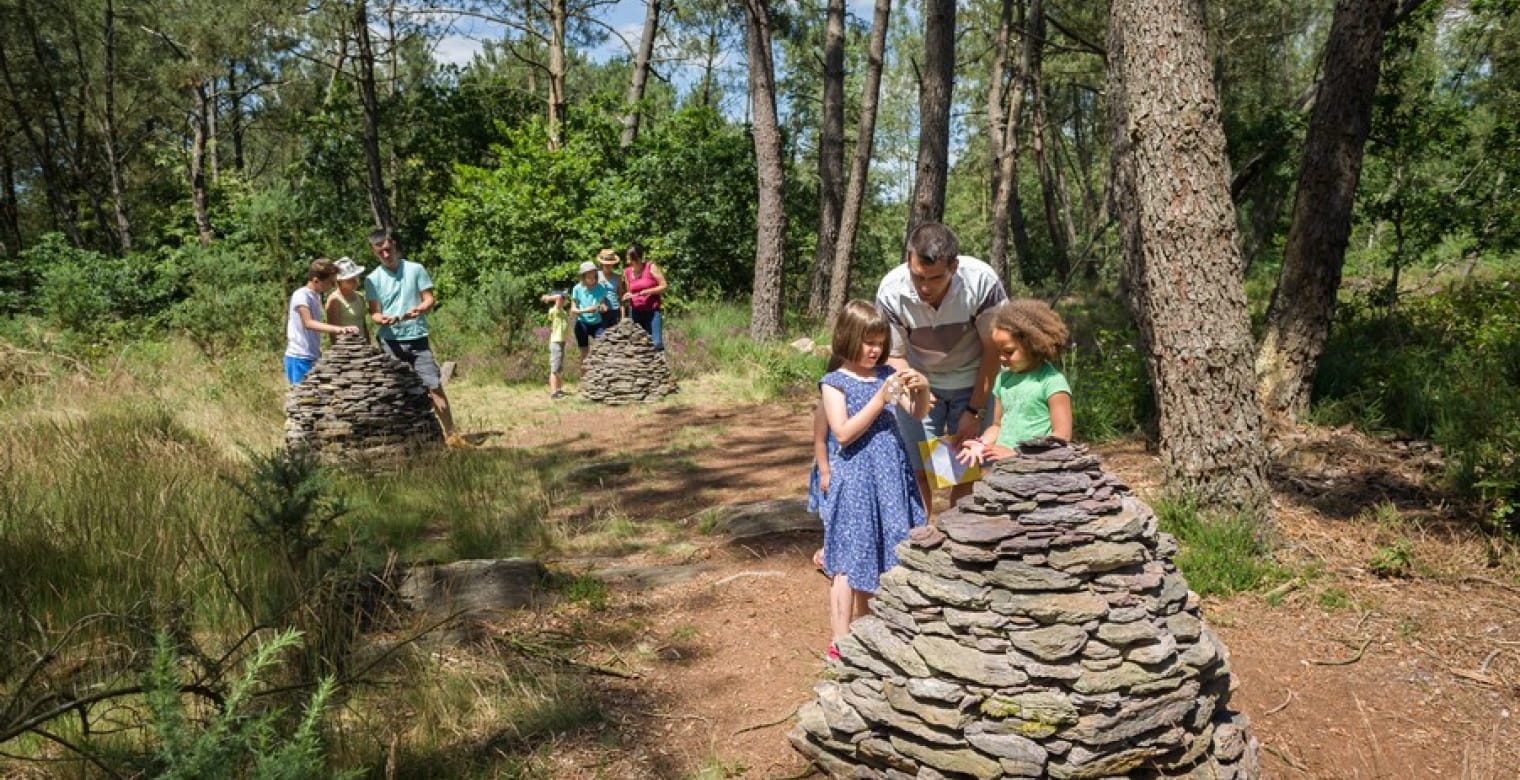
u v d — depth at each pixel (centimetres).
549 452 849
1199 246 488
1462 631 405
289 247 1638
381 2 2069
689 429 955
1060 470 284
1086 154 3556
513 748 323
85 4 2631
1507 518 498
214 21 2103
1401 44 1083
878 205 4006
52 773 283
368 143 2228
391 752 285
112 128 2806
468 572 479
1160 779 261
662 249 1934
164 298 1783
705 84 3222
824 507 354
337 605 387
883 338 340
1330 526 522
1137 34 493
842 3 1961
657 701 365
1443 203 1105
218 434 785
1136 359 829
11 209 3272
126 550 442
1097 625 259
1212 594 456
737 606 465
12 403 860
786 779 306
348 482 663
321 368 736
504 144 2677
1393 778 311
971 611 269
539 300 1784
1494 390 669
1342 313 1046
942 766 267
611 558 554
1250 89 2627
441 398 843
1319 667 386
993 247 1852
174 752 227
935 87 1391
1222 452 493
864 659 292
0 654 329
